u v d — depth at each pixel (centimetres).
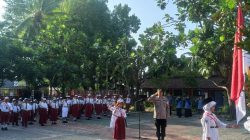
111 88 3894
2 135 1755
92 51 3638
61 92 3422
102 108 2830
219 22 910
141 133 1844
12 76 2767
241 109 757
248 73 720
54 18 4094
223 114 3016
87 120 2573
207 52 2020
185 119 2769
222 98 3581
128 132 1880
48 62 3114
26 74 2806
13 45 2791
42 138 1650
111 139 1623
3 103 1984
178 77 3928
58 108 2436
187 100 3008
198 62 2341
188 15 1786
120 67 3500
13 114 2156
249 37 545
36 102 2428
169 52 3359
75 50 3506
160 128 1480
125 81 3625
